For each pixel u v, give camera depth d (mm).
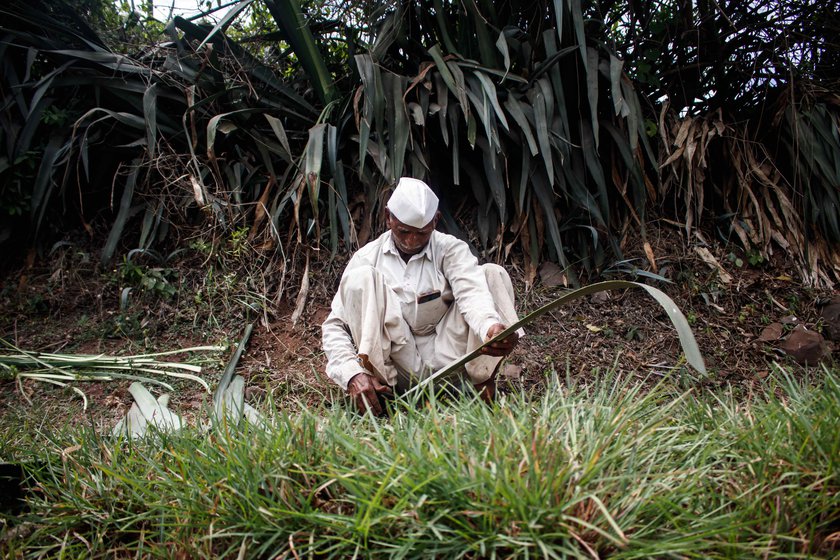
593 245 4570
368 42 4922
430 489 1858
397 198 2912
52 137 4480
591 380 3783
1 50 4473
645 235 4473
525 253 4531
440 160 4840
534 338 4078
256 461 2100
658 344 4055
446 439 2055
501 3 5062
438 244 3105
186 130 4398
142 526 2154
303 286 4262
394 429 2166
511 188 4668
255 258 4441
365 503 1829
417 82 4484
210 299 4250
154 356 3904
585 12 4887
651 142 5004
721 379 3783
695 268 4559
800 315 4312
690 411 2500
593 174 4477
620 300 4344
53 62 4734
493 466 1857
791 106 4781
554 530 1771
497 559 1766
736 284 4496
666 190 4824
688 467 2066
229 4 4938
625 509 1839
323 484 1939
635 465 1984
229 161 4746
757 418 2312
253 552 1914
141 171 4711
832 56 5285
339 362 2893
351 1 4836
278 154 4672
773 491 1905
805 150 4781
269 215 4344
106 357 3846
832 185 4738
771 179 4918
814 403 2344
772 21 5027
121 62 4590
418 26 4934
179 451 2330
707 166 4918
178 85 4605
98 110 4434
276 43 5562
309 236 4613
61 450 2492
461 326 3041
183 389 3658
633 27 5129
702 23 5031
